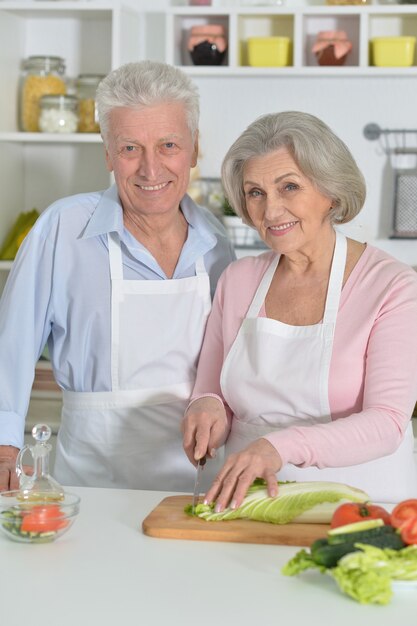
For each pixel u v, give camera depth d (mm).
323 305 1879
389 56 3123
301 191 1815
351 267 1891
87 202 2098
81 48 3412
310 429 1655
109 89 1913
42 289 2053
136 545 1512
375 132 3322
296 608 1275
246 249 3293
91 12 3242
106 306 2043
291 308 1910
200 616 1249
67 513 1525
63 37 3412
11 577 1375
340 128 3344
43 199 3473
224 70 3182
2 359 2008
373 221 3363
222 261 2166
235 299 1989
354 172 1855
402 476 1860
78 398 2084
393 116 3320
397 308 1797
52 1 3197
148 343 2051
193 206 2133
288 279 1938
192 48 3221
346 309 1848
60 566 1420
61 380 2111
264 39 3166
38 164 3469
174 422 2072
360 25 3133
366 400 1755
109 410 2061
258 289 1966
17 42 3367
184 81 1948
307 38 3309
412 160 3326
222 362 2006
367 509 1418
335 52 3143
